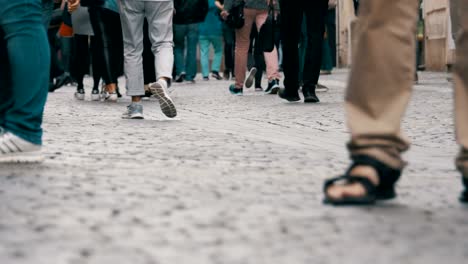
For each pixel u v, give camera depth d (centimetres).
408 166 560
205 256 309
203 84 2070
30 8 556
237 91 1559
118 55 1347
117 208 402
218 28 2384
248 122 945
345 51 3083
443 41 2280
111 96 1367
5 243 333
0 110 588
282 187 466
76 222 371
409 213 387
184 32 2158
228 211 393
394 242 331
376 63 412
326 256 310
